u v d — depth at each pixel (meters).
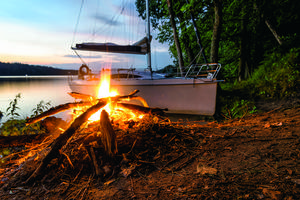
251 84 10.47
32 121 2.88
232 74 15.75
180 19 12.20
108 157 2.10
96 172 1.90
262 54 12.90
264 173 1.67
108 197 1.57
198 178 1.71
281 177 1.58
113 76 10.38
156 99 8.88
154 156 2.19
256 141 2.38
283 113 4.11
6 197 1.68
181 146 2.36
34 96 18.88
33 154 2.49
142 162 2.06
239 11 12.31
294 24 10.37
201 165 1.92
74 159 2.09
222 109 8.43
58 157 2.07
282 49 10.22
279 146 2.16
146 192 1.59
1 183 1.91
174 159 2.10
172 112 8.66
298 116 3.52
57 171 1.99
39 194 1.69
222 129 3.00
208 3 9.95
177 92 8.37
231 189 1.51
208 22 12.71
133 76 10.05
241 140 2.46
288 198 1.33
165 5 12.17
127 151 2.24
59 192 1.69
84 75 12.19
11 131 4.27
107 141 2.06
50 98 17.06
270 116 4.05
